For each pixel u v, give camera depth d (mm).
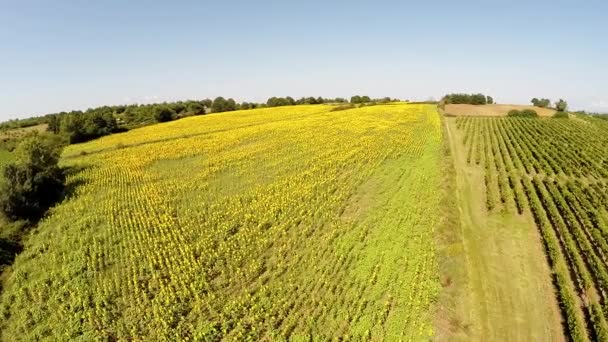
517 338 26016
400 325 26625
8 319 29891
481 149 75250
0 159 73875
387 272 32188
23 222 44250
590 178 58781
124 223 43281
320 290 30562
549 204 45312
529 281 32219
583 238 36875
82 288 32156
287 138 79312
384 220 41750
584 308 29172
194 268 33688
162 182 56219
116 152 74125
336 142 74125
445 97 156625
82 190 54031
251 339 26203
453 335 25922
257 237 39188
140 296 31047
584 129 95625
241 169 60938
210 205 47469
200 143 77812
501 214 45094
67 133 93438
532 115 121000
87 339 26984
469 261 35062
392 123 93562
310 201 47250
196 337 26406
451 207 45625
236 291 31422
